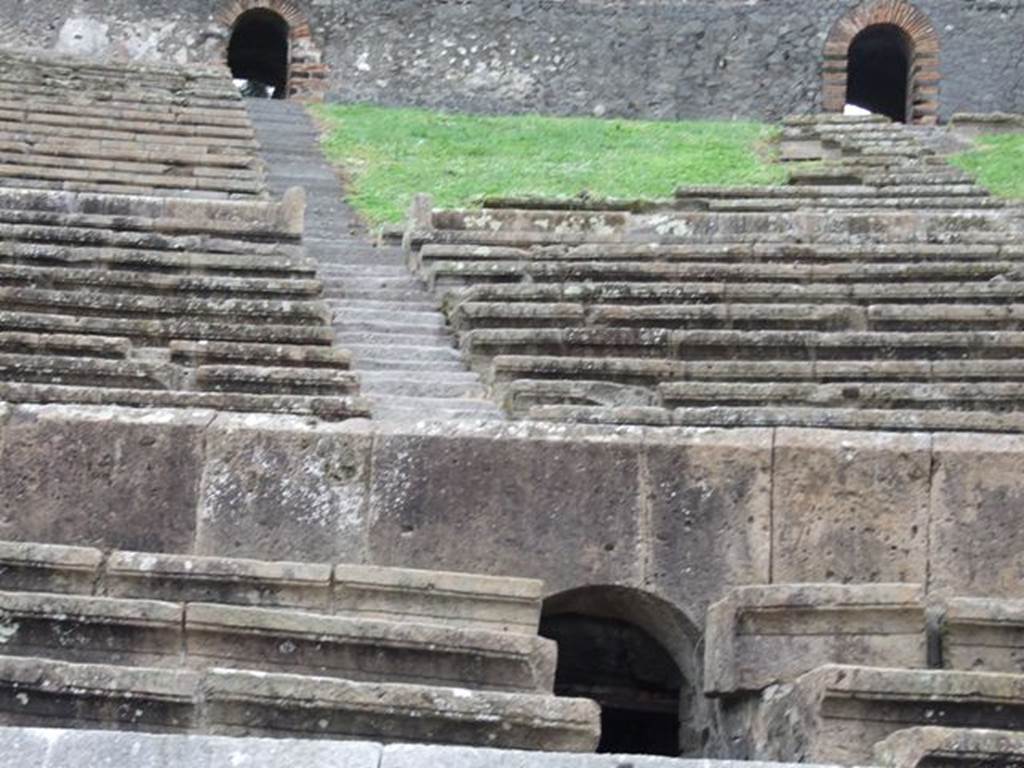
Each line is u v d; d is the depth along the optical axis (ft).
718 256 69.36
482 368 57.16
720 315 60.29
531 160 98.89
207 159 92.38
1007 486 36.63
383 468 37.29
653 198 86.79
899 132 105.09
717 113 118.42
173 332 56.85
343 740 26.55
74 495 37.37
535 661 31.27
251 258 66.18
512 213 74.90
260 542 37.09
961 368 55.01
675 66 119.03
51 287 61.21
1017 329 59.67
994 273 65.82
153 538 37.17
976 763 26.25
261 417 37.93
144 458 37.52
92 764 24.18
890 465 36.83
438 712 28.32
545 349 57.41
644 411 49.78
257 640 31.55
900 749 26.53
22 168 86.84
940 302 62.54
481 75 119.34
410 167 95.91
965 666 32.81
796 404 52.08
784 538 36.65
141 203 71.92
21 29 118.32
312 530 37.09
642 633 38.29
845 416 49.49
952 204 84.23
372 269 69.77
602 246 71.05
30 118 97.81
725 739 33.96
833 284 64.85
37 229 66.85
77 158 90.99
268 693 28.58
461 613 34.32
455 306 61.72
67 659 31.53
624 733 39.24
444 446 37.37
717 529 36.76
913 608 32.78
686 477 36.96
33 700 28.89
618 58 119.34
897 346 57.36
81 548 34.55
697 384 52.49
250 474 37.40
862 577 36.42
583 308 60.39
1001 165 94.79
